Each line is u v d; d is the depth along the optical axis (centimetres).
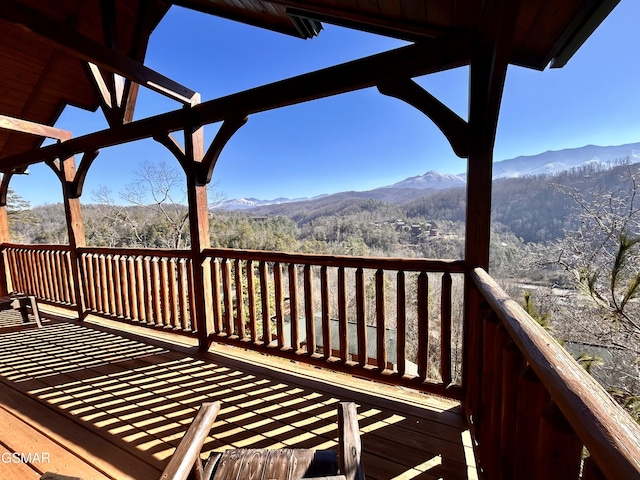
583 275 288
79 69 459
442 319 211
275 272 274
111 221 1317
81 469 163
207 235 322
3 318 455
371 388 238
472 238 197
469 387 194
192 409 216
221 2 329
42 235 1609
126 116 363
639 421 227
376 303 232
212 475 111
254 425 197
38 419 206
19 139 528
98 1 405
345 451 96
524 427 88
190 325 347
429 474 156
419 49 204
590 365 267
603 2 141
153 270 351
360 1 213
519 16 160
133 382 254
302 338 786
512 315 103
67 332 379
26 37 395
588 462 54
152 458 171
